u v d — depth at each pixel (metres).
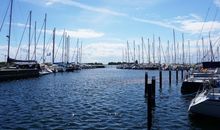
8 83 53.38
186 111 25.44
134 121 21.50
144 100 32.81
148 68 132.50
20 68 68.94
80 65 147.88
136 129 19.20
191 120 21.47
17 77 62.59
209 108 20.02
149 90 19.89
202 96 21.94
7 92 39.28
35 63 77.19
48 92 40.56
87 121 21.39
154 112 25.03
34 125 19.88
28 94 37.53
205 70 43.84
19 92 39.59
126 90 44.59
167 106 28.27
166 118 22.45
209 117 20.33
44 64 91.44
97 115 23.69
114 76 86.50
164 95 37.06
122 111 25.59
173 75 89.69
